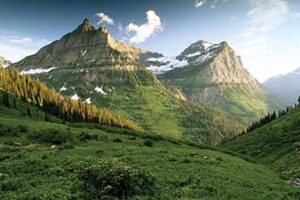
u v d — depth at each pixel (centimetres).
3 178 3244
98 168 2612
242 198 2848
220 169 4519
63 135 7050
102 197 2348
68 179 3073
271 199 3044
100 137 7750
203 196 2789
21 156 4478
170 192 2777
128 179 2566
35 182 3052
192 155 6028
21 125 7912
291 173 6994
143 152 5356
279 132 12631
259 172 5544
